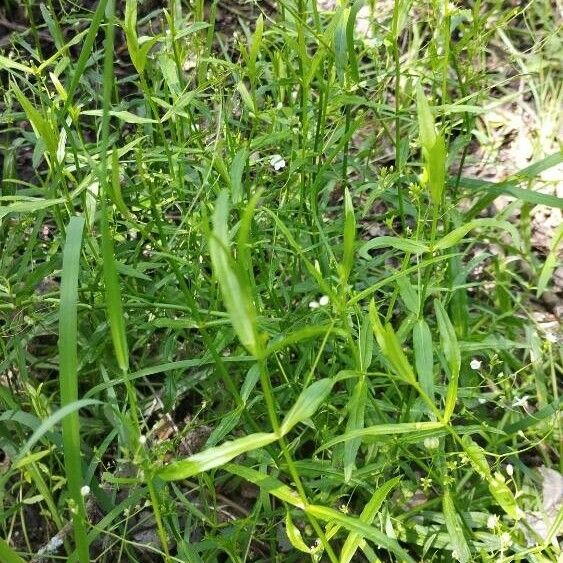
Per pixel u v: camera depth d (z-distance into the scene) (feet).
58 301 1.46
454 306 1.61
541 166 1.58
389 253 1.65
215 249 0.83
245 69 1.68
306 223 1.69
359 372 1.16
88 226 1.49
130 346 1.72
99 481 1.58
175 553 1.49
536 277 1.97
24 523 1.50
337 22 1.41
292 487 1.43
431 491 1.50
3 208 1.29
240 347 1.49
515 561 1.38
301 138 1.62
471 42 1.68
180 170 1.60
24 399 1.64
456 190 1.74
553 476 1.59
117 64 2.38
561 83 2.43
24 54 2.38
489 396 1.60
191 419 1.65
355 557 1.48
